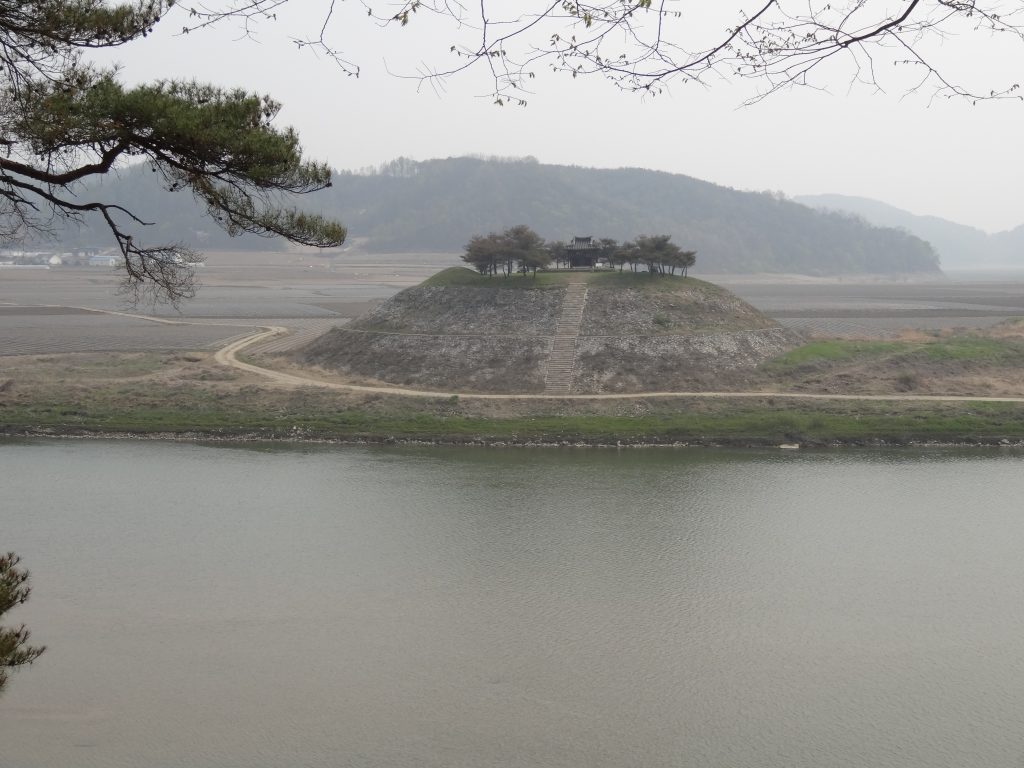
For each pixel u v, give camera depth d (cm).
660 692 4144
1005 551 5928
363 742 3728
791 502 6950
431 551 5850
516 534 6181
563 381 10512
